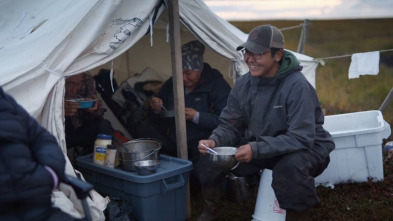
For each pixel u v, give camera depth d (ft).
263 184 9.70
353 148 12.87
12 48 10.98
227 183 12.10
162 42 16.30
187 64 12.47
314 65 15.72
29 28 12.21
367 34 44.16
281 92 9.09
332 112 24.04
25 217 5.36
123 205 9.45
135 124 14.44
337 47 39.63
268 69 9.24
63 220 5.77
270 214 9.46
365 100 26.11
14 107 5.67
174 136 13.16
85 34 9.34
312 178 8.81
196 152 12.38
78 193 5.81
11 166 5.19
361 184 12.86
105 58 9.64
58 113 8.89
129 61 16.88
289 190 8.66
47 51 8.98
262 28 9.21
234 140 10.29
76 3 10.75
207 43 11.39
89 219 5.89
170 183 9.95
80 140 12.23
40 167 5.46
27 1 14.55
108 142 10.51
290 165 8.66
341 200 11.93
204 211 10.28
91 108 12.01
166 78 16.92
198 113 12.18
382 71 30.58
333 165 12.88
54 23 10.62
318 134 9.45
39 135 5.84
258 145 8.74
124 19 9.82
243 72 11.92
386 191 12.58
